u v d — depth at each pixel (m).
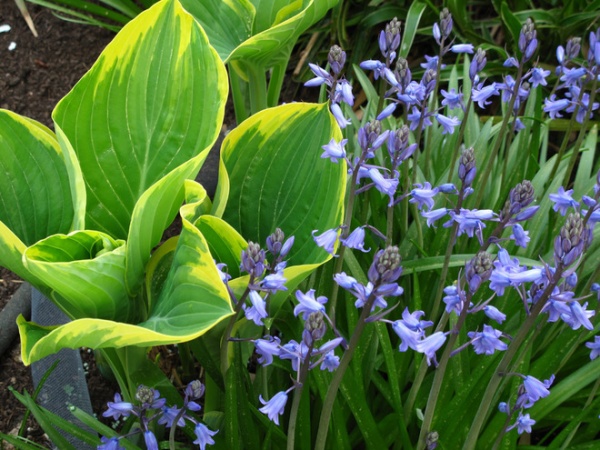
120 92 0.77
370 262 0.98
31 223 0.77
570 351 0.83
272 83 1.24
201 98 0.79
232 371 0.73
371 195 1.01
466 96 1.16
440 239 0.98
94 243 0.73
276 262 0.64
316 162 0.79
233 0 1.11
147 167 0.80
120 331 0.62
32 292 1.10
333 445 0.82
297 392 0.63
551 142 1.42
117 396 0.67
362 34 1.48
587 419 0.85
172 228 1.28
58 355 1.04
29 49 1.54
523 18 1.40
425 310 0.98
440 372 0.63
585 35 1.44
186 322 0.66
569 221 0.53
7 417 1.03
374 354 0.88
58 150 0.77
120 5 1.43
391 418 0.86
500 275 0.58
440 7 1.47
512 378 0.81
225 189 0.75
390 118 1.14
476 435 0.69
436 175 1.12
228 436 0.77
